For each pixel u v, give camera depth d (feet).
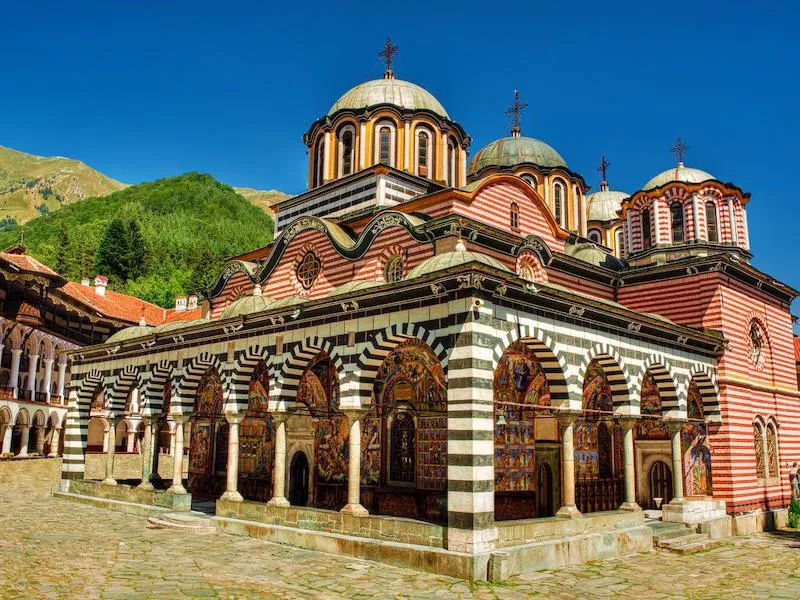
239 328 79.66
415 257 82.12
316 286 92.68
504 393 78.79
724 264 94.17
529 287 61.77
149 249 396.98
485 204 89.86
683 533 78.79
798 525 96.22
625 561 66.03
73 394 110.42
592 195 152.35
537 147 124.88
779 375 104.17
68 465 107.86
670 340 82.38
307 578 53.57
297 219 95.50
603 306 70.23
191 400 88.38
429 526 57.72
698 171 113.19
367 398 66.59
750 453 93.09
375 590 50.21
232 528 73.61
